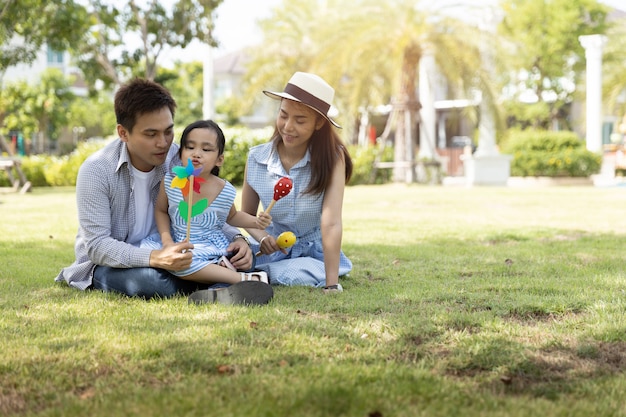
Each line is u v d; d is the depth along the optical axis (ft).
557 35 75.20
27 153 89.20
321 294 10.17
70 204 29.78
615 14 93.20
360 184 51.06
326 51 51.24
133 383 6.25
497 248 15.84
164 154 10.14
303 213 11.35
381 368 6.61
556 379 6.69
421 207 28.78
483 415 5.60
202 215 10.43
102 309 9.14
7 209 27.04
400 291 10.49
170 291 9.98
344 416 5.51
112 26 44.21
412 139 50.85
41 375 6.52
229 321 8.34
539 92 78.28
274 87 66.28
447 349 7.46
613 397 6.13
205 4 43.32
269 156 11.49
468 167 54.54
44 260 13.88
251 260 10.61
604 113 67.15
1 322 8.38
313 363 6.79
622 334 8.03
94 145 51.80
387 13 48.03
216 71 107.96
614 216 24.64
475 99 49.24
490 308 9.47
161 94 9.93
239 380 6.22
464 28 47.60
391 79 49.70
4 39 39.81
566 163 56.75
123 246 10.05
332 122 10.80
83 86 99.35
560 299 9.79
